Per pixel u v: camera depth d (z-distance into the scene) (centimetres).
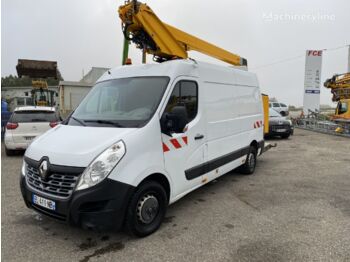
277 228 393
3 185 589
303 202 499
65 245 346
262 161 874
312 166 799
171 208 470
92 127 378
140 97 404
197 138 455
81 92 2606
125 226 344
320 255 324
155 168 364
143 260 315
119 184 318
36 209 344
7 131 874
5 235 370
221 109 536
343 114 1836
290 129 1480
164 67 427
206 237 367
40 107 938
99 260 315
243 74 646
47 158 331
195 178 457
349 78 1989
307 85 2623
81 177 307
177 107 373
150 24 551
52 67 2042
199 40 681
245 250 335
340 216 435
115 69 483
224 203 494
